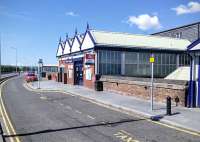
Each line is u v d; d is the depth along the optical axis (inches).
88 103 688.4
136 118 489.4
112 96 799.1
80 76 1221.7
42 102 709.9
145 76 1122.7
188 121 445.1
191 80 588.1
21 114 530.6
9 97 829.8
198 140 345.7
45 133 381.4
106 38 1082.7
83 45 1132.5
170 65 1194.6
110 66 1035.3
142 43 1158.3
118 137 358.9
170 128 411.5
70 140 345.1
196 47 584.7
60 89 1048.8
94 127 417.4
